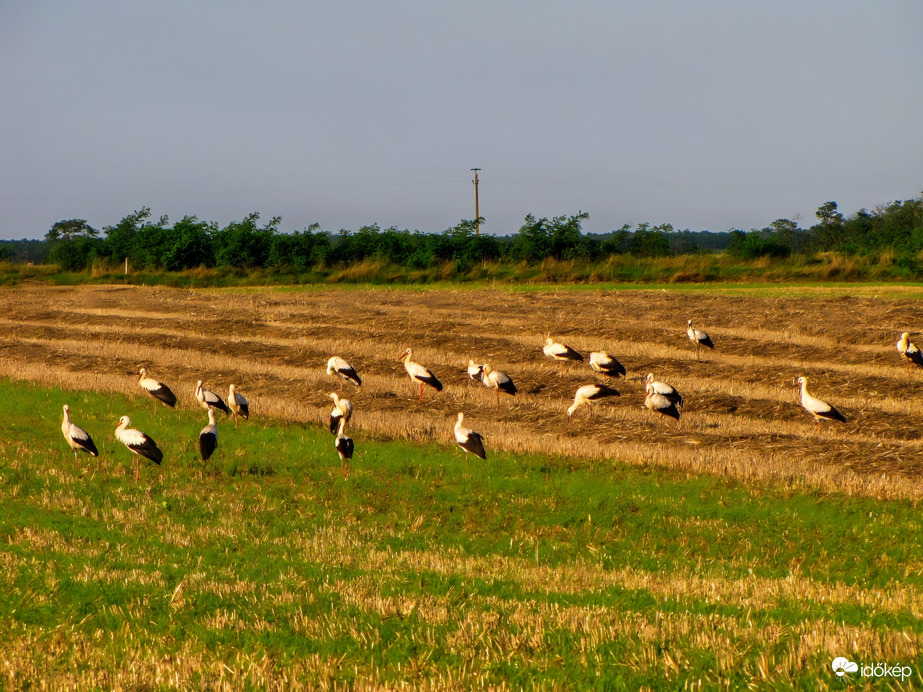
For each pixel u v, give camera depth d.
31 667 22.20
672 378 68.75
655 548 36.66
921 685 19.11
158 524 37.06
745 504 41.09
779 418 57.66
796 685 19.45
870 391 63.47
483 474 46.47
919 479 43.84
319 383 67.44
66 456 48.66
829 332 82.38
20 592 27.69
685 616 24.48
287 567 31.52
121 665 22.55
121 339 85.56
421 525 39.19
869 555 35.38
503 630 23.62
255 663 22.06
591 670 20.94
